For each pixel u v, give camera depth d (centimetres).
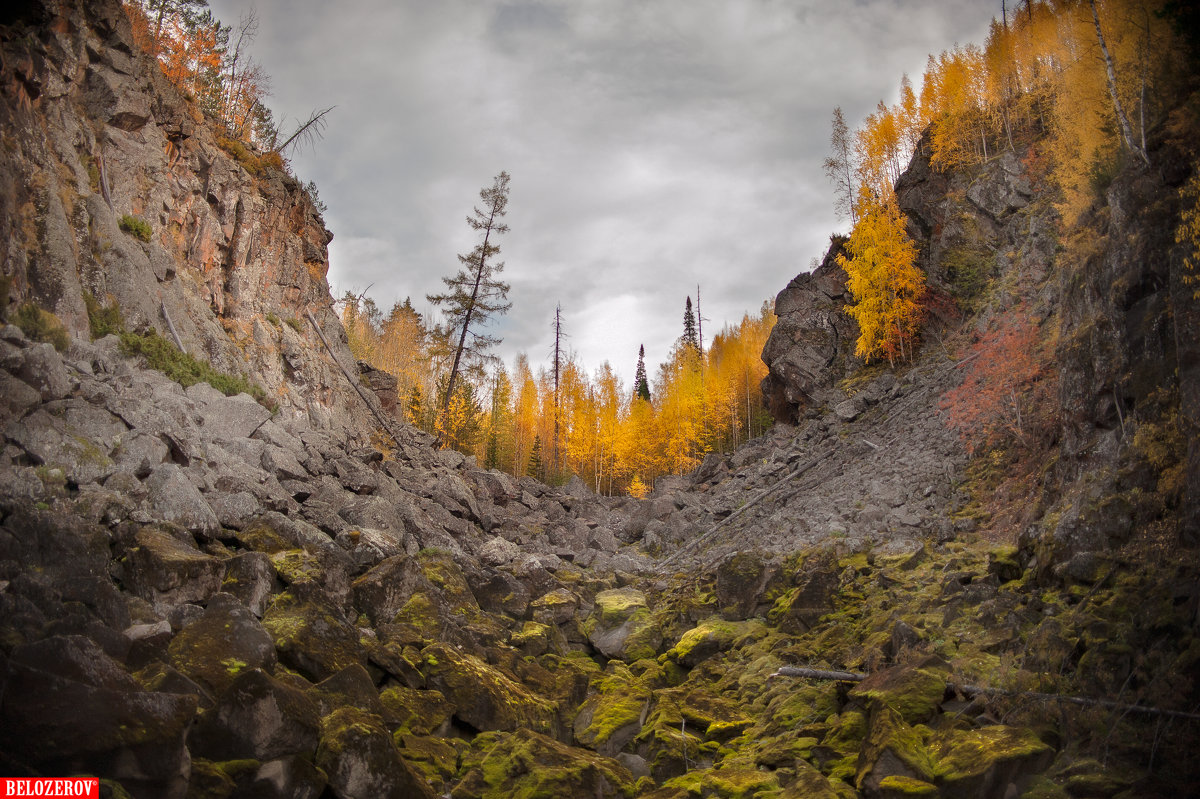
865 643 1168
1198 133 990
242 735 659
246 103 2914
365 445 2505
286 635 876
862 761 804
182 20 2627
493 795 820
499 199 4047
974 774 717
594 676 1284
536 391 7369
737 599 1534
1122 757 717
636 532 2736
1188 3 1070
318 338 2634
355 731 720
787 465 2788
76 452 980
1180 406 924
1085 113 1320
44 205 1348
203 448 1286
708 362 6738
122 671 629
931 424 2355
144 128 1856
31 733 532
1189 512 831
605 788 873
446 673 999
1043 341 1902
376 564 1327
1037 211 2936
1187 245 900
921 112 4234
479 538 2106
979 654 957
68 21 1625
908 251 3347
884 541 1675
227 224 2167
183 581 896
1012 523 1516
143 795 569
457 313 3962
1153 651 771
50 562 807
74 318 1350
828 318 3834
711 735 1062
